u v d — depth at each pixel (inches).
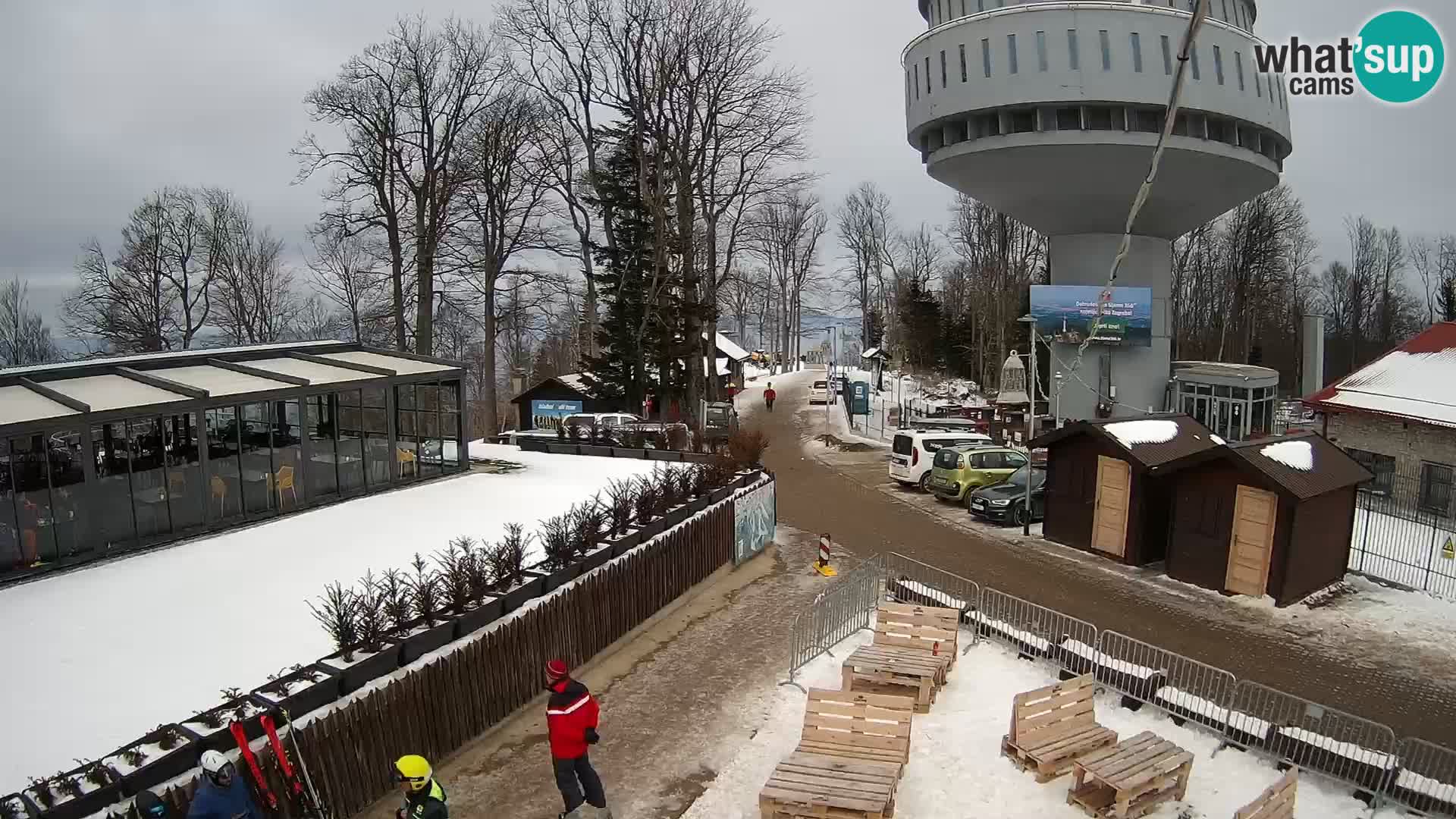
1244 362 2485.2
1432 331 1028.5
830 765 366.0
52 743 349.7
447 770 404.2
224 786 286.7
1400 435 916.6
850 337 3599.9
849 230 3031.5
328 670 378.3
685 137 1612.9
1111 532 768.3
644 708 470.0
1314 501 650.2
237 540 628.4
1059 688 408.8
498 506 746.2
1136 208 721.6
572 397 1679.4
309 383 715.4
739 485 795.4
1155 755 369.1
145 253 1916.8
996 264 2534.5
